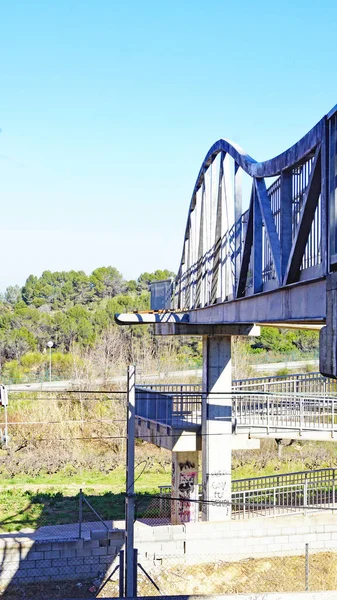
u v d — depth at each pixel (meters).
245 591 17.19
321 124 8.45
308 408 22.56
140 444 38.34
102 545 17.95
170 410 20.66
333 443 39.62
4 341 71.94
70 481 29.12
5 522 21.39
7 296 132.00
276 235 11.38
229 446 20.12
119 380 50.34
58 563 17.59
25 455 34.00
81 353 63.50
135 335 68.62
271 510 20.64
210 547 18.72
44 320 84.25
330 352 7.62
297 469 32.91
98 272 127.62
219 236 16.84
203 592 17.09
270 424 20.50
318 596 7.68
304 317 9.76
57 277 135.25
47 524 21.12
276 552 19.12
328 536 19.52
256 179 12.50
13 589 17.02
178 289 23.83
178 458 21.16
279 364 58.72
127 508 12.59
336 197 8.03
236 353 52.81
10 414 41.03
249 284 13.91
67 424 40.34
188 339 70.12
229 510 19.86
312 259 9.45
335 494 23.52
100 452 36.56
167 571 18.02
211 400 20.22
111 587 17.25
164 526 18.53
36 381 54.47
